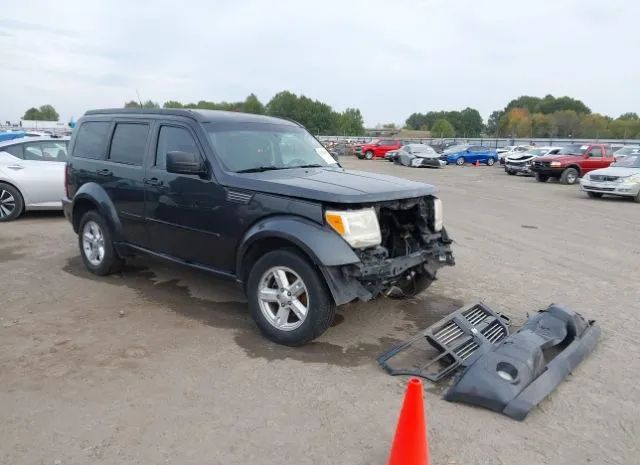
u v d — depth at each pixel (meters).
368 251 4.40
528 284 6.77
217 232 4.96
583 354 4.36
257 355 4.36
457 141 67.06
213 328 4.93
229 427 3.30
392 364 4.27
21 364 4.11
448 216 12.74
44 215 11.05
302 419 3.41
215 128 5.31
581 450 3.16
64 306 5.46
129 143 5.98
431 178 26.33
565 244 9.56
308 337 4.38
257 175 4.89
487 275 7.15
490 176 28.55
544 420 3.47
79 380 3.87
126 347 4.46
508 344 3.94
